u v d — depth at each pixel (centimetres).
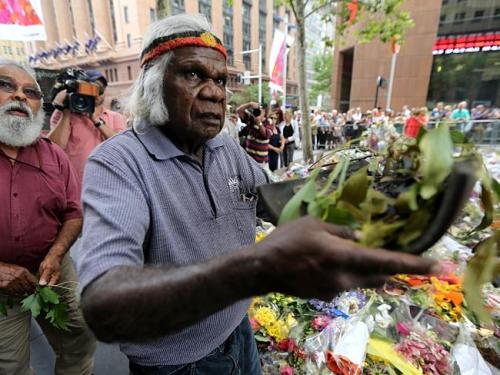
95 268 60
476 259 57
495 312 182
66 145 258
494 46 1578
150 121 94
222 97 96
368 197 48
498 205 59
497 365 169
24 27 471
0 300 138
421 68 1777
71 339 168
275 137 666
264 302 199
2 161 144
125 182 80
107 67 3428
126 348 95
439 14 1669
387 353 163
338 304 196
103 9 3275
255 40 4819
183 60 87
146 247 88
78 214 169
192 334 95
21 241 147
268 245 44
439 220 44
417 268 41
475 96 1683
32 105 150
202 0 3722
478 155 54
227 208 103
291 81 5291
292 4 537
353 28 1473
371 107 1961
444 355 165
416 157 53
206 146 103
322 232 42
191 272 50
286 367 169
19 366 149
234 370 109
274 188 70
